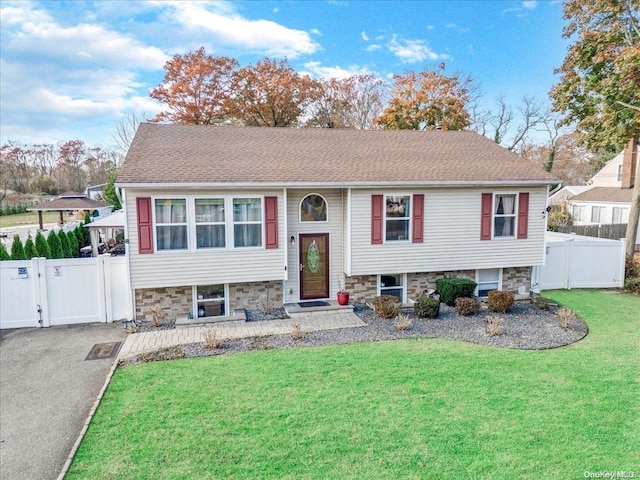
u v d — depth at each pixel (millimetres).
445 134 17328
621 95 15992
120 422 6230
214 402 6805
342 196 13125
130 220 11086
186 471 5059
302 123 35000
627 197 29609
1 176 62062
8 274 11320
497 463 5141
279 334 10508
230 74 30984
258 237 12078
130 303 11859
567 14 18203
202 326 11375
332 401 6789
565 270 16219
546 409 6473
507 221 13938
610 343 9781
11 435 6172
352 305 12969
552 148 41938
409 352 9078
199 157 12617
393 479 4863
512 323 11281
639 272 16797
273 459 5266
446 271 14047
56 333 11008
